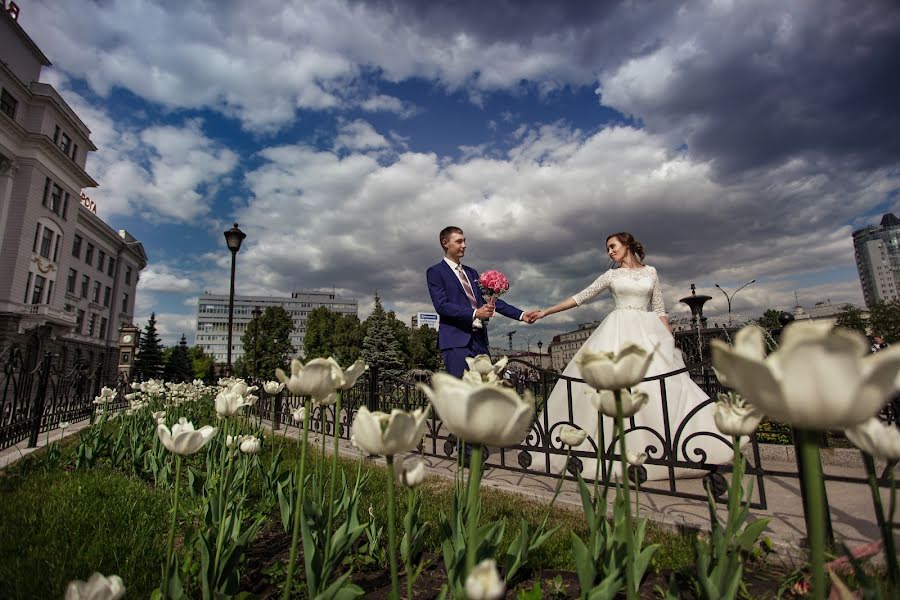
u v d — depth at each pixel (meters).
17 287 26.11
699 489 3.06
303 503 1.76
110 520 2.44
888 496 2.67
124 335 20.16
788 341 0.60
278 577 1.79
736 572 1.18
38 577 1.77
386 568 1.86
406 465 1.12
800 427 0.66
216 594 1.32
